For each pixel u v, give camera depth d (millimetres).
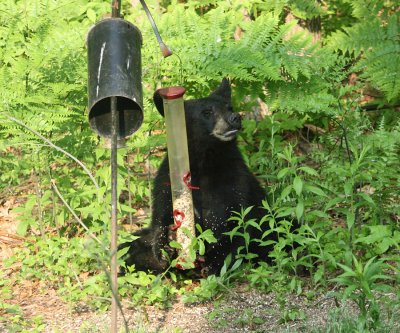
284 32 9250
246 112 10992
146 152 8883
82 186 8516
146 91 8602
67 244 7926
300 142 10883
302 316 6105
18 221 9023
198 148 7820
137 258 7645
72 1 9273
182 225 7121
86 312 6547
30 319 6410
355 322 5617
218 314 6363
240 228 7660
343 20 11969
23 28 9062
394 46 9562
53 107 8109
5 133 8609
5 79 8188
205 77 8781
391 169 7988
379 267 5723
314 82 9211
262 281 6914
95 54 5410
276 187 8633
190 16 9352
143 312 6453
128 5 11055
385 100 10992
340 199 7066
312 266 6887
